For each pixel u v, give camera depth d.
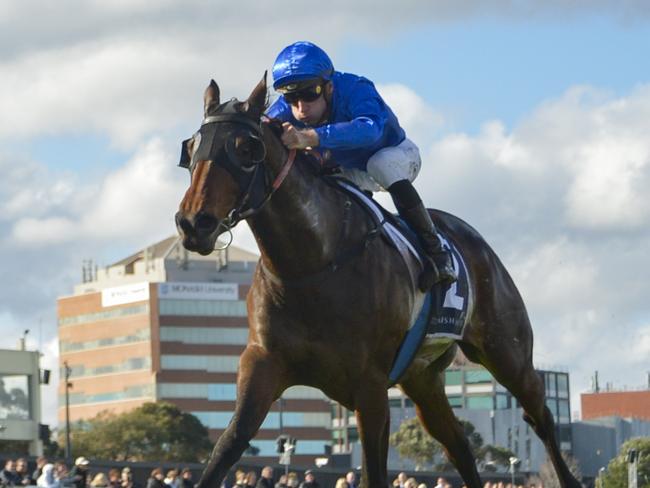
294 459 135.38
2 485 21.83
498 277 9.81
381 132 8.34
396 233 8.57
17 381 65.56
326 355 8.01
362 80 8.54
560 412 102.19
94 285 154.88
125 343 147.62
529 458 92.69
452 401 112.94
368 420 8.19
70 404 152.38
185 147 7.67
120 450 105.56
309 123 8.47
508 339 9.86
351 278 8.01
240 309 146.50
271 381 8.00
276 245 7.82
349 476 24.41
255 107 7.52
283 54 8.41
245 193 7.43
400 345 8.69
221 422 144.38
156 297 144.75
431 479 34.47
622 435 104.81
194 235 7.25
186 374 144.00
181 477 23.45
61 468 23.02
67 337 154.00
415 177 9.00
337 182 8.27
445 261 8.82
